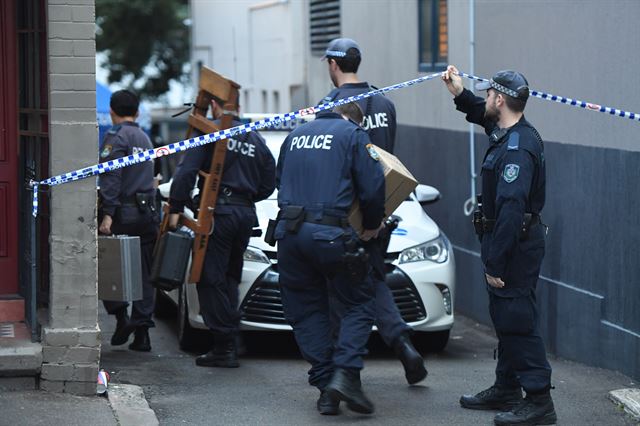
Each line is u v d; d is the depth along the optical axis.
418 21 14.33
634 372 9.05
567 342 10.23
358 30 17.06
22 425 7.18
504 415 7.65
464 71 12.88
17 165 8.91
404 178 7.91
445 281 10.14
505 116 7.67
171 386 8.75
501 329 7.68
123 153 9.89
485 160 7.72
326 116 7.96
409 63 14.75
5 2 8.76
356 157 7.67
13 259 9.00
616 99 9.35
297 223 7.71
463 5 12.84
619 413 8.09
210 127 9.13
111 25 43.09
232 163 9.37
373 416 7.84
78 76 7.86
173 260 9.24
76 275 7.94
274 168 9.62
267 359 10.02
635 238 9.02
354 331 7.68
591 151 9.79
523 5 11.23
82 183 7.91
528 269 7.59
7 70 8.81
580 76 10.03
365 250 7.93
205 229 9.30
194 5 28.64
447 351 10.73
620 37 9.28
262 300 9.82
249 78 23.70
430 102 14.03
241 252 9.60
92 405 7.75
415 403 8.27
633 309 9.08
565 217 10.30
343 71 9.15
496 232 7.49
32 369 7.90
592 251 9.77
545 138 10.77
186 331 10.34
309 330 7.93
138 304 10.27
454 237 13.25
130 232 10.08
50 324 7.97
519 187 7.41
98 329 7.98
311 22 19.06
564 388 8.89
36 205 7.93
